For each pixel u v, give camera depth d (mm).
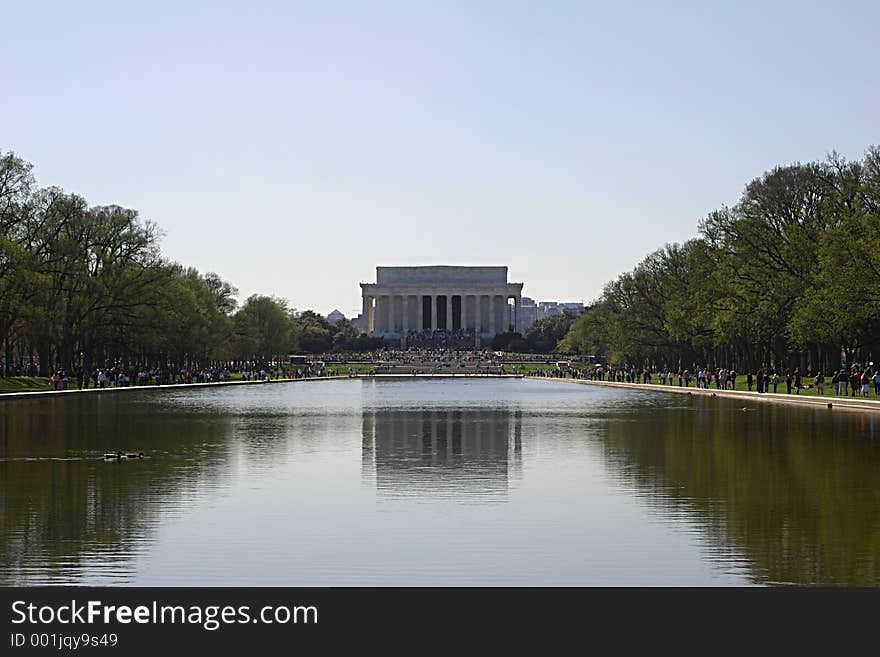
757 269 102562
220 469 40125
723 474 37938
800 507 30531
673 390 124750
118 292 118438
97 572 23031
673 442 50688
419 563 23750
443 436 55250
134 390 120688
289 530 27375
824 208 99125
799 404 86625
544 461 42750
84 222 116625
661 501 31812
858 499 31922
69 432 56781
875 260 80188
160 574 22844
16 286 93875
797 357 119188
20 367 132875
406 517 29250
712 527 27594
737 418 67875
